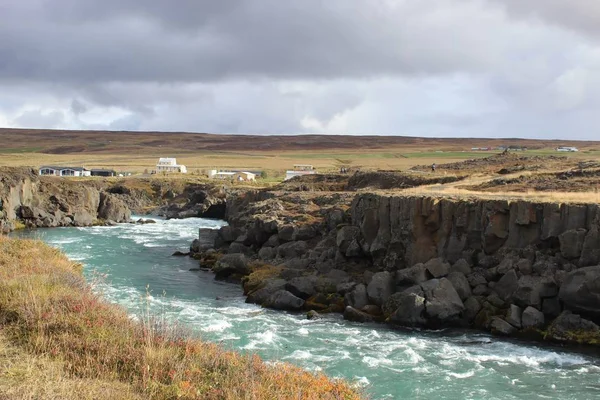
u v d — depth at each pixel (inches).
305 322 1478.8
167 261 2471.7
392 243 1790.1
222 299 1739.7
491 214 1588.3
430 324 1428.4
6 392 549.0
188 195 5674.2
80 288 1026.7
